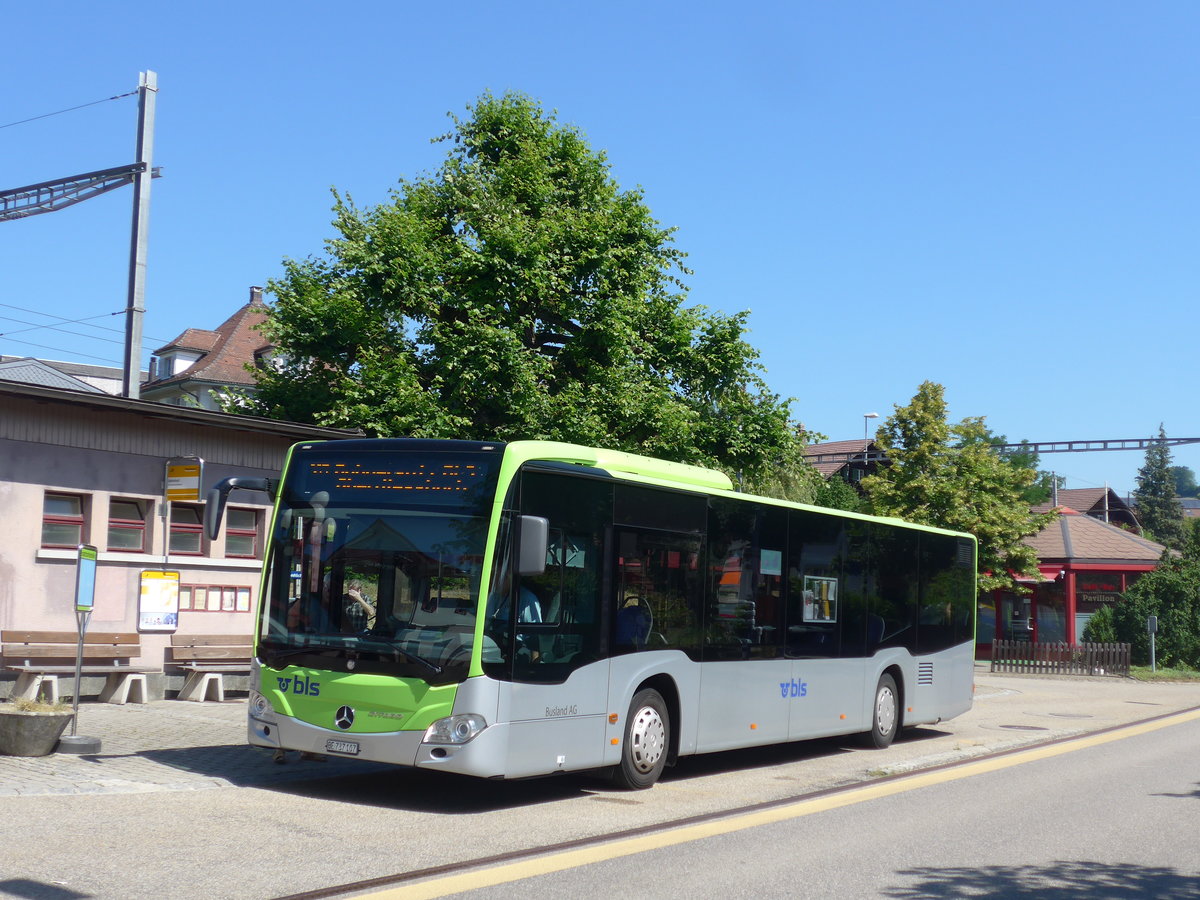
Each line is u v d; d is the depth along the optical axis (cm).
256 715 1065
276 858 784
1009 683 3441
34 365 5275
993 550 4131
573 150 3181
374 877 745
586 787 1193
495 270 2852
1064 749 1744
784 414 3309
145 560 1709
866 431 5872
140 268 2106
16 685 1538
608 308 2947
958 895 777
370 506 1056
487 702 988
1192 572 4253
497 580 1011
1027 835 1010
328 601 1050
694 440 3161
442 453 1049
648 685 1215
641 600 1183
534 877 773
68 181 2153
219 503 1092
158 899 668
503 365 2800
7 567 1555
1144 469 11406
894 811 1121
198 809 940
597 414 2931
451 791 1126
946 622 1864
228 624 1819
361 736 1003
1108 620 4275
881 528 1686
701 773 1371
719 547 1316
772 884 789
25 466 1579
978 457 4166
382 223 2906
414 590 1023
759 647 1378
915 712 1755
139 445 1711
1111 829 1053
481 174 3069
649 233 3144
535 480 1055
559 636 1070
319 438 1894
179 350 5700
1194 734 2020
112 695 1639
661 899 732
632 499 1178
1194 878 858
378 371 2781
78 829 836
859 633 1611
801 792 1237
